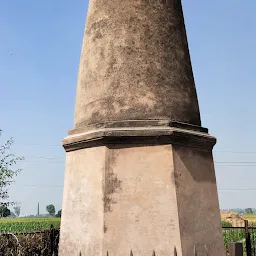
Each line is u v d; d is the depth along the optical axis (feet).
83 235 14.11
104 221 13.46
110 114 15.05
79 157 15.26
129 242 13.34
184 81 16.26
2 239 30.73
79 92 16.76
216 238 14.93
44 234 33.27
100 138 14.28
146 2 16.44
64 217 15.33
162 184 13.92
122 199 13.75
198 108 16.79
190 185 14.52
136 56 15.60
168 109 15.29
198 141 15.29
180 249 13.25
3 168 46.96
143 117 14.84
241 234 66.33
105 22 16.39
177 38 16.74
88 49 16.76
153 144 14.29
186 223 13.83
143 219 13.57
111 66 15.62
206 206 14.93
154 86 15.34
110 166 14.03
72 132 15.90
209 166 15.75
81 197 14.66
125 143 14.25
